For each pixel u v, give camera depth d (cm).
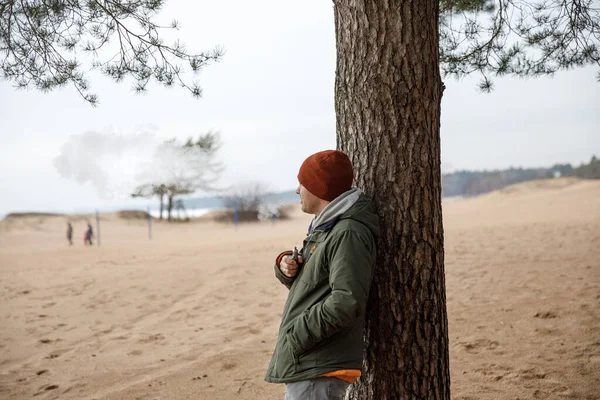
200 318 754
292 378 221
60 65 417
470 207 4338
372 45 269
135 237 3562
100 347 604
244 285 1010
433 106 273
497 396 383
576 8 449
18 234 3866
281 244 1817
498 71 474
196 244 2338
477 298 728
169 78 411
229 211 4625
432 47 272
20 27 418
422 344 267
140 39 411
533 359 457
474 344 515
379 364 270
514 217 2619
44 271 1406
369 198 255
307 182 240
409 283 267
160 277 1163
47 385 467
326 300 212
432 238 271
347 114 280
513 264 998
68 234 2930
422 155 268
